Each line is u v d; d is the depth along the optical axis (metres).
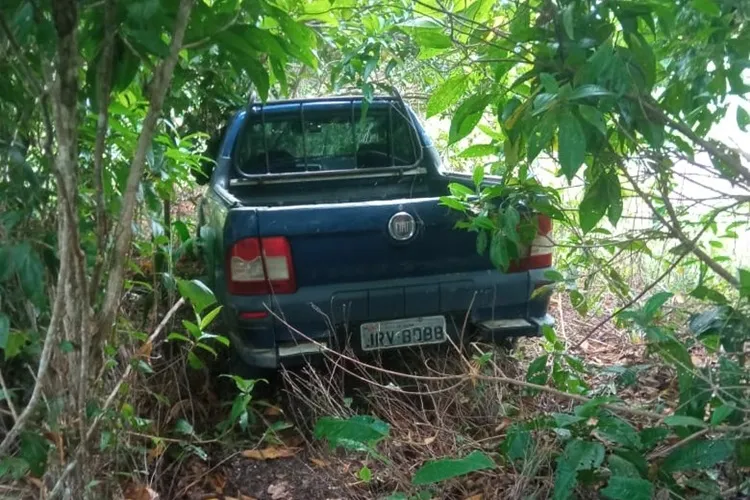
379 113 5.16
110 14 1.98
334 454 3.36
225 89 5.27
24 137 2.52
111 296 2.16
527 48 2.94
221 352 4.26
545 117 2.38
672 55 2.97
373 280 3.74
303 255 3.63
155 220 3.70
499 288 3.86
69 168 1.96
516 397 3.49
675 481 2.71
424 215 3.72
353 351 3.75
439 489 2.98
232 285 3.61
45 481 2.37
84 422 2.19
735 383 2.66
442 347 3.96
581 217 3.01
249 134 4.99
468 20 2.89
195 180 5.38
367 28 3.75
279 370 3.77
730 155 2.82
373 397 3.65
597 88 2.31
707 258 2.92
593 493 2.80
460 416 3.39
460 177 4.80
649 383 4.01
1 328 2.03
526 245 3.78
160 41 1.99
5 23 1.92
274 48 2.71
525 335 3.96
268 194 5.09
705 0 2.48
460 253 3.82
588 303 4.36
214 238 4.07
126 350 3.10
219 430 3.66
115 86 2.32
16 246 2.04
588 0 2.66
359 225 3.65
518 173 3.42
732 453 2.51
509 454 2.76
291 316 3.63
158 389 3.57
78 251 2.04
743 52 2.71
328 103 5.05
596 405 2.59
